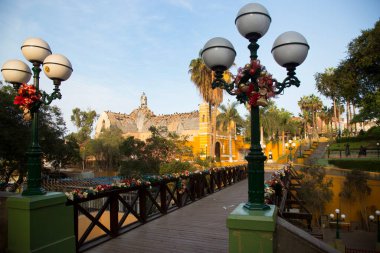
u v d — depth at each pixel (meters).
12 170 18.89
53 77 3.94
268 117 36.91
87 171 33.31
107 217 12.22
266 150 41.88
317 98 46.97
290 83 3.14
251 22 2.95
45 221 3.70
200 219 6.37
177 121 36.25
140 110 42.12
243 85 3.01
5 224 3.70
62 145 22.45
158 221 6.20
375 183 15.78
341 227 16.27
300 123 51.72
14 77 4.07
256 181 3.03
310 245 2.76
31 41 3.91
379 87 18.92
